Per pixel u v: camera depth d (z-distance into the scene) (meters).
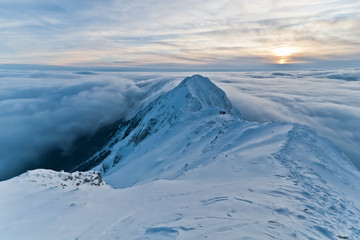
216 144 37.31
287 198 12.80
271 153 22.31
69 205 17.14
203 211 11.32
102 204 17.31
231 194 14.02
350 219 11.38
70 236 12.23
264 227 8.96
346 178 19.19
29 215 15.70
